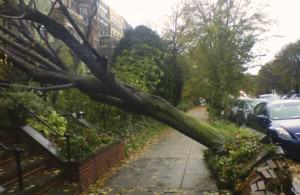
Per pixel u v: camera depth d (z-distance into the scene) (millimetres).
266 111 11422
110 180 7684
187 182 7332
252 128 12797
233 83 19203
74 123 9508
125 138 12000
